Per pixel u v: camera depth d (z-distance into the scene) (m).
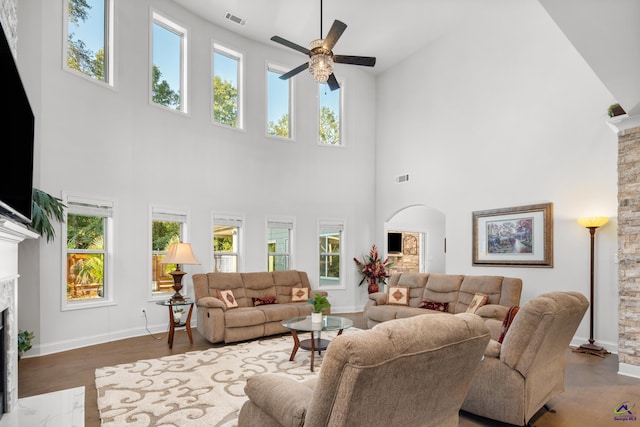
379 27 6.85
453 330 1.58
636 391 3.36
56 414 2.84
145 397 3.14
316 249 7.65
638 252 3.81
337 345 1.33
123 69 5.45
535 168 5.68
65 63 4.77
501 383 2.50
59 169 4.68
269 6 6.18
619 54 2.92
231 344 4.98
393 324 1.49
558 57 5.48
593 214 5.04
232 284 5.83
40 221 4.04
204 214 6.34
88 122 5.00
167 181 5.91
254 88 7.16
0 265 2.53
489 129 6.32
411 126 7.73
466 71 6.73
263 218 7.09
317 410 1.39
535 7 5.77
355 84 8.31
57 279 4.62
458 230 6.73
